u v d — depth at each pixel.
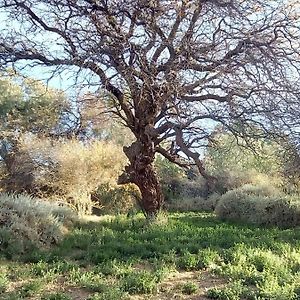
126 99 12.97
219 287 6.73
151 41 11.26
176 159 13.33
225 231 12.02
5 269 7.61
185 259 8.16
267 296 6.06
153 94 11.33
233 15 11.35
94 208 19.81
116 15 11.32
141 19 11.30
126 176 13.28
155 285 6.71
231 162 23.14
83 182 18.00
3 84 23.55
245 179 22.98
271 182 19.83
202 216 18.02
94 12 11.28
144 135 12.70
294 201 15.87
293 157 13.41
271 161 19.14
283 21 11.83
